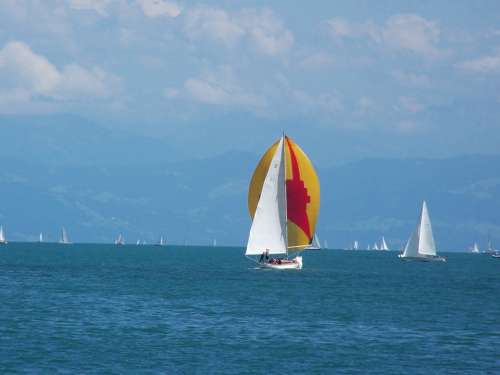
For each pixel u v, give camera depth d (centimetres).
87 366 14588
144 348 16150
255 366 14850
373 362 15375
